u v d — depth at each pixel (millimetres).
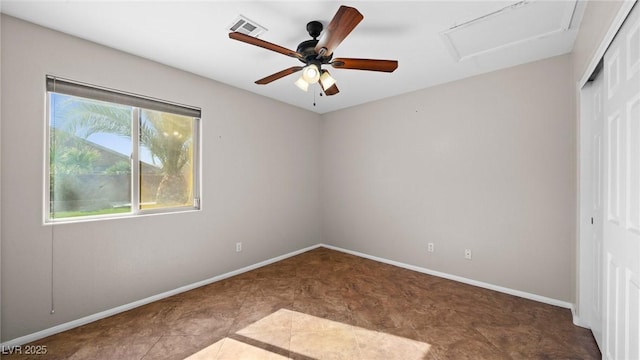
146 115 2574
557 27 1999
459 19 1907
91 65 2184
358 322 2166
